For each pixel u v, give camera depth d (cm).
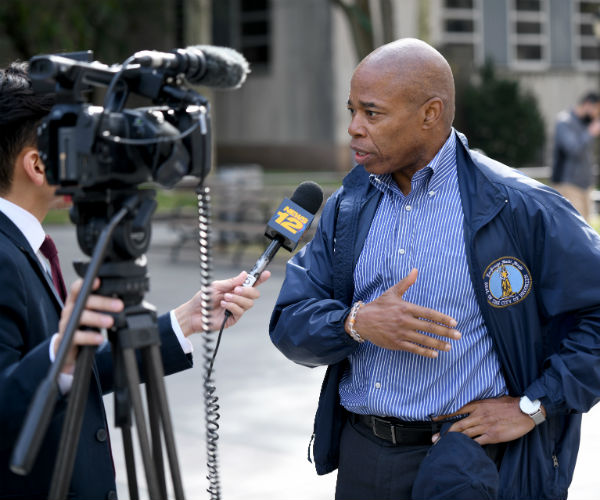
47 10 2362
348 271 328
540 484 315
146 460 233
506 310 310
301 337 319
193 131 240
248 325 996
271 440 637
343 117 3136
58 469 232
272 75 3250
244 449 619
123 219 235
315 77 3155
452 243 313
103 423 283
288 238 311
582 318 310
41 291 274
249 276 304
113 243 236
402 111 303
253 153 3312
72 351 246
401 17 3055
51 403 219
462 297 312
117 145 231
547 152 3123
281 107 3238
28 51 2461
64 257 1458
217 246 1546
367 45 1523
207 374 268
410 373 316
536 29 3353
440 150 316
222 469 583
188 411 700
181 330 295
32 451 215
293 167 3225
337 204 339
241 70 261
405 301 301
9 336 260
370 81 303
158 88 241
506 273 309
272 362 841
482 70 3070
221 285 301
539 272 311
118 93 241
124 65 235
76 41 2494
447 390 313
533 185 315
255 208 1527
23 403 248
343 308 321
